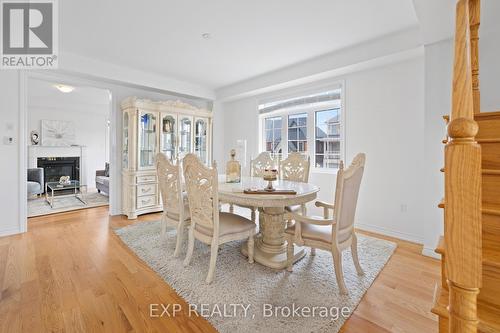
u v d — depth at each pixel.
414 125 2.87
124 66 3.68
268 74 4.02
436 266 2.22
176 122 4.32
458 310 0.71
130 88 4.14
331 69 3.24
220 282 1.93
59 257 2.38
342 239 1.89
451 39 2.35
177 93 4.46
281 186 2.51
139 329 1.43
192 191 2.11
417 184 2.86
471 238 0.68
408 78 2.90
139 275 2.05
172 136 4.33
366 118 3.25
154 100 4.43
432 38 2.35
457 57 0.75
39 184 5.32
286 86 4.03
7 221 3.01
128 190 3.83
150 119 4.08
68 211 4.24
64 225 3.42
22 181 3.10
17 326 1.44
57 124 6.43
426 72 2.49
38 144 6.15
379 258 2.38
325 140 3.83
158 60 3.45
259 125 4.67
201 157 4.76
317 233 1.92
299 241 1.98
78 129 6.79
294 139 4.23
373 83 3.18
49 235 3.00
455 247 0.70
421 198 2.83
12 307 1.61
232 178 2.79
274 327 1.44
